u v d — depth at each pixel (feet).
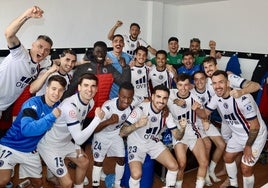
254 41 13.04
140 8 15.12
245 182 7.43
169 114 7.71
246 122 7.22
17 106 8.25
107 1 13.85
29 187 7.62
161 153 7.42
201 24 15.42
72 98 6.51
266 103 10.27
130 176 7.36
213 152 8.92
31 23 11.75
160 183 8.47
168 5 16.12
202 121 8.27
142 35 15.57
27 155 6.36
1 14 10.87
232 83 7.88
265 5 12.41
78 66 8.83
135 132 7.47
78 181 7.25
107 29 14.14
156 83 11.23
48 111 6.21
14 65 6.72
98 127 7.06
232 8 13.74
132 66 10.73
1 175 6.18
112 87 9.55
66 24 12.75
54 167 6.53
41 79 7.25
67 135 6.59
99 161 7.58
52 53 12.33
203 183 7.68
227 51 14.20
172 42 13.26
